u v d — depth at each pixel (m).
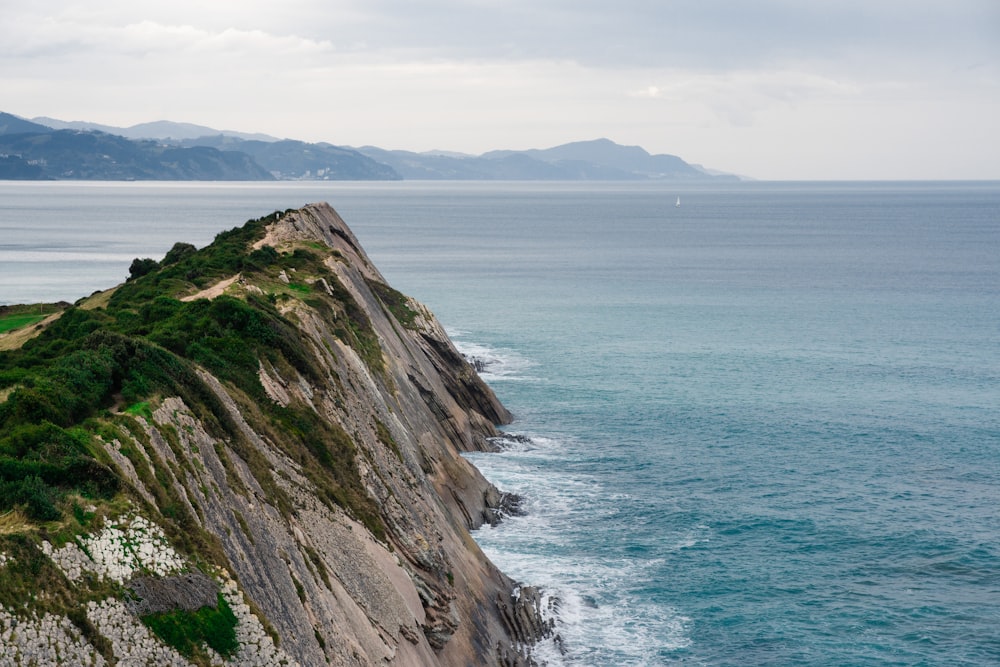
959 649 52.44
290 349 52.53
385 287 98.12
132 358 37.78
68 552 25.67
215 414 39.59
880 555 63.84
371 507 47.22
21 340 65.25
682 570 60.88
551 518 68.75
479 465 79.38
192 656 27.03
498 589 54.56
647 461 82.06
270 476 39.97
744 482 77.12
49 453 28.86
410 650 41.03
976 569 61.97
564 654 50.72
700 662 50.50
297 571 35.97
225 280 74.06
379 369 70.25
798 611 56.16
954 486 76.75
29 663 22.59
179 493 31.70
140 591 26.75
